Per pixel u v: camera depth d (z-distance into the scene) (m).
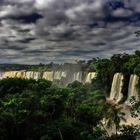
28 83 134.50
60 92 121.50
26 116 80.31
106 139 71.00
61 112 94.00
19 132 78.12
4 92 128.00
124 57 141.00
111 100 126.31
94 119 83.50
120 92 124.25
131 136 53.50
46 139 71.00
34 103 91.38
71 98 103.94
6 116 77.00
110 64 143.88
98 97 127.12
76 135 74.06
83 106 92.44
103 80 141.62
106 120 83.56
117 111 74.94
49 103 92.31
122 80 124.25
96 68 155.38
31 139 76.38
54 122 81.19
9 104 91.19
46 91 121.00
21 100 93.56
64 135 73.75
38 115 82.62
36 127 77.19
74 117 87.12
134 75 111.94
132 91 111.44
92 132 75.38
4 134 74.31
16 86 129.50
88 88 139.88
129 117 94.31
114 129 77.94
